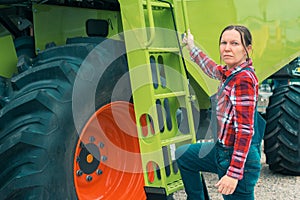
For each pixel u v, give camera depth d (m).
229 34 3.16
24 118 3.23
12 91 3.57
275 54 5.27
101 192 3.88
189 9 4.43
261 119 3.32
